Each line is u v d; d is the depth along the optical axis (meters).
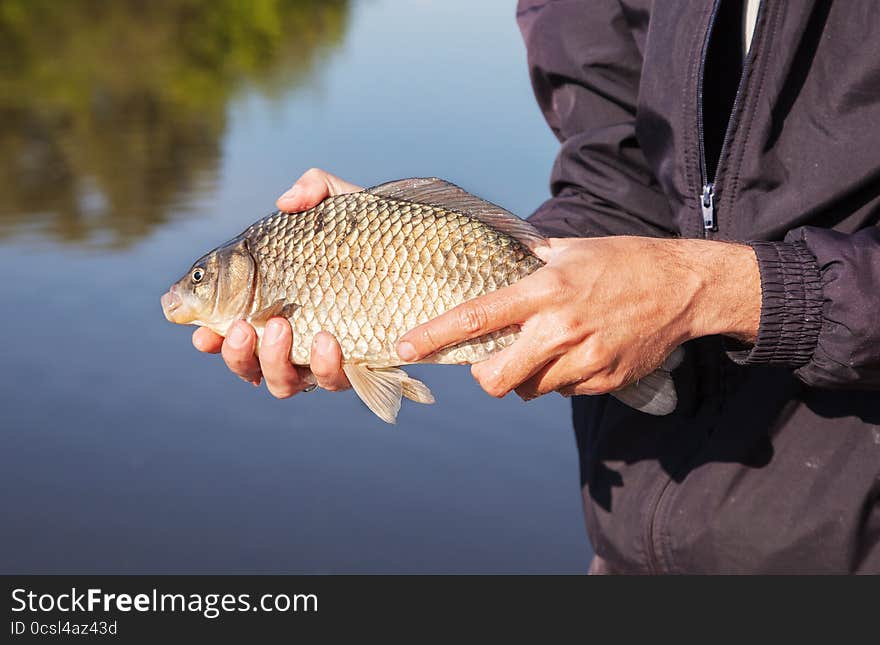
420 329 1.04
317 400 2.27
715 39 1.13
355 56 6.48
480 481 1.95
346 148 3.71
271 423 2.18
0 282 2.71
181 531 1.86
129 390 2.26
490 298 1.03
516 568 1.74
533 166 3.20
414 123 3.98
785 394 1.12
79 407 2.20
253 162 3.81
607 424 1.21
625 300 1.02
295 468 2.02
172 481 1.96
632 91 1.25
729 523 1.14
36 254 2.90
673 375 1.15
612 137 1.24
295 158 3.78
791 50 1.07
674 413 1.17
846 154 1.06
